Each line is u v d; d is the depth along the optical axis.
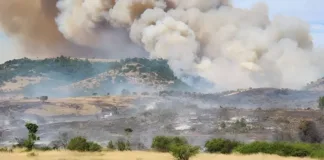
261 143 144.12
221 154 138.38
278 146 139.50
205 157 122.00
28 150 152.88
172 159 116.12
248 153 140.50
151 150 161.62
